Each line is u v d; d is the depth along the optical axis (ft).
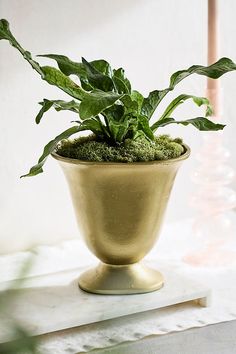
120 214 3.59
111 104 3.32
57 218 4.69
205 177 4.36
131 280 3.76
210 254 4.42
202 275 4.19
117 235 3.64
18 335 1.79
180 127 4.90
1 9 4.26
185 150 3.75
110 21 4.53
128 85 3.75
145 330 3.58
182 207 5.05
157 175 3.54
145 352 3.39
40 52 4.41
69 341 3.51
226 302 3.89
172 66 4.76
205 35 4.80
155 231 3.72
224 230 4.42
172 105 3.82
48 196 4.63
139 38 4.63
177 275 3.97
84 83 3.74
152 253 4.51
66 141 3.79
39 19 4.36
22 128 4.47
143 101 3.69
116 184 3.52
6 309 1.90
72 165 3.54
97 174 3.50
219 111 4.20
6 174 4.50
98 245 3.71
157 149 3.63
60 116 4.54
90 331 3.60
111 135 3.68
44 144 4.55
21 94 4.42
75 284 3.89
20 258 4.47
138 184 3.53
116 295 3.75
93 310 3.60
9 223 4.57
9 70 4.36
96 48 4.54
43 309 3.61
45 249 4.58
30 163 4.54
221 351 3.42
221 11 4.87
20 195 4.56
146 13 4.61
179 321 3.68
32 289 3.82
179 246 4.62
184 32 4.75
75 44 4.48
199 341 3.51
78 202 3.67
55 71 3.63
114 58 4.60
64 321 3.51
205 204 4.39
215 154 4.34
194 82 4.85
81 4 4.44
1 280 4.13
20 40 4.34
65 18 4.42
